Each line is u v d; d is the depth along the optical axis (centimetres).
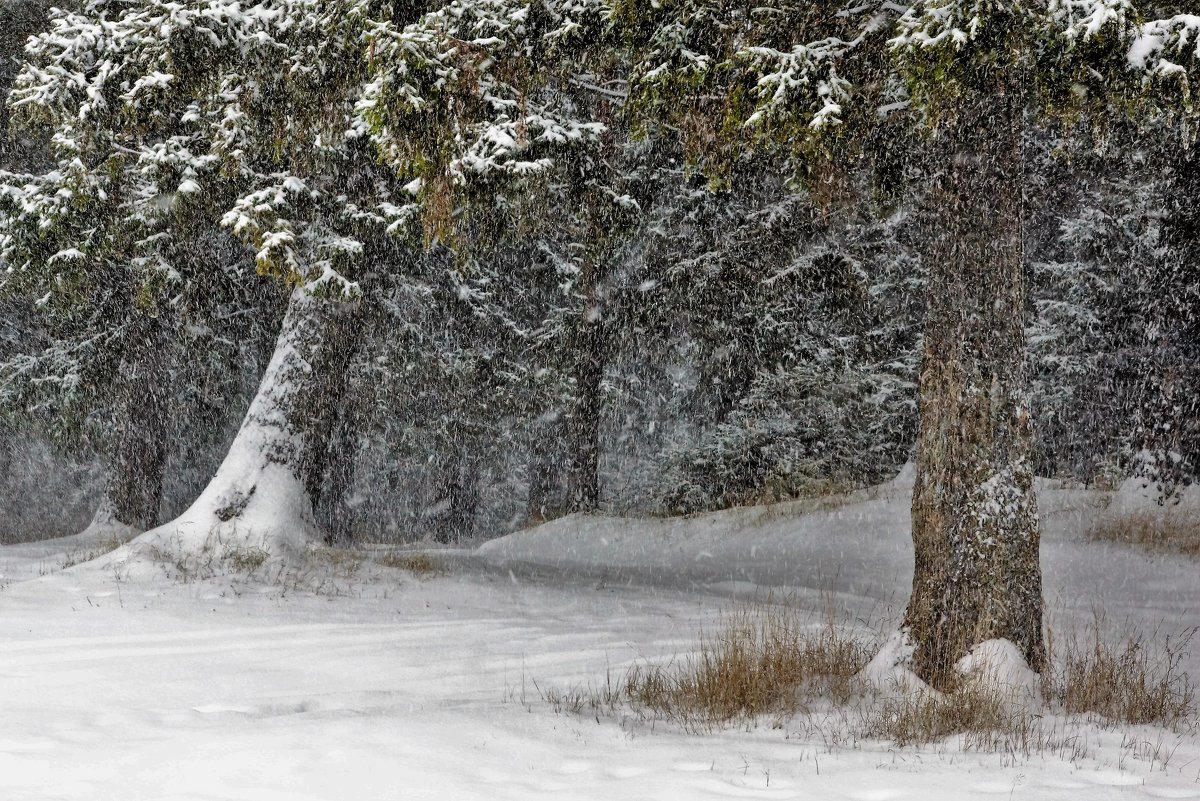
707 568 1850
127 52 1202
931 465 746
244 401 2747
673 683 732
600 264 2384
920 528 750
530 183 1127
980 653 701
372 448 3281
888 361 2564
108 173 1345
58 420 2377
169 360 2273
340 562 1362
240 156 1259
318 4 1067
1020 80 756
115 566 1222
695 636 975
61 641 853
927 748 573
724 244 2311
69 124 1234
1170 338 1608
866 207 1769
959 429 732
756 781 488
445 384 2562
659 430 3403
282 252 1248
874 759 542
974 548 720
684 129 933
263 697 671
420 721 591
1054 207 2269
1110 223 2184
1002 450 727
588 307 2467
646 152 2142
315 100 1178
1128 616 1141
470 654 855
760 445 2448
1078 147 963
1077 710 672
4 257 1473
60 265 1470
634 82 878
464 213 1035
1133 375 2047
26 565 1434
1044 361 2400
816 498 2239
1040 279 2466
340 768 490
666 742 573
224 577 1219
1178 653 905
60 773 477
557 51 934
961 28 651
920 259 2386
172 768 487
